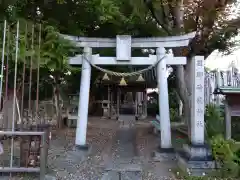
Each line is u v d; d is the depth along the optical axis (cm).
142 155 989
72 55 1038
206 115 1031
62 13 1138
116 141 1259
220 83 1225
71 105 1831
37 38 867
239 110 898
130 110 2467
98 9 1149
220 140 759
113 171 774
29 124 767
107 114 2356
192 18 1178
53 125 1619
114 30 1289
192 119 782
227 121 902
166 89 995
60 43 880
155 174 751
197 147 739
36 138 678
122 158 942
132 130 1616
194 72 785
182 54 1177
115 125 1862
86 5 1146
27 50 795
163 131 972
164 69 995
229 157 707
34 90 1227
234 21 1184
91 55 1010
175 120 1866
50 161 855
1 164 720
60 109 1614
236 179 680
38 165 679
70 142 1159
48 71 1021
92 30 1321
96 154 994
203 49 1216
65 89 1931
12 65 808
